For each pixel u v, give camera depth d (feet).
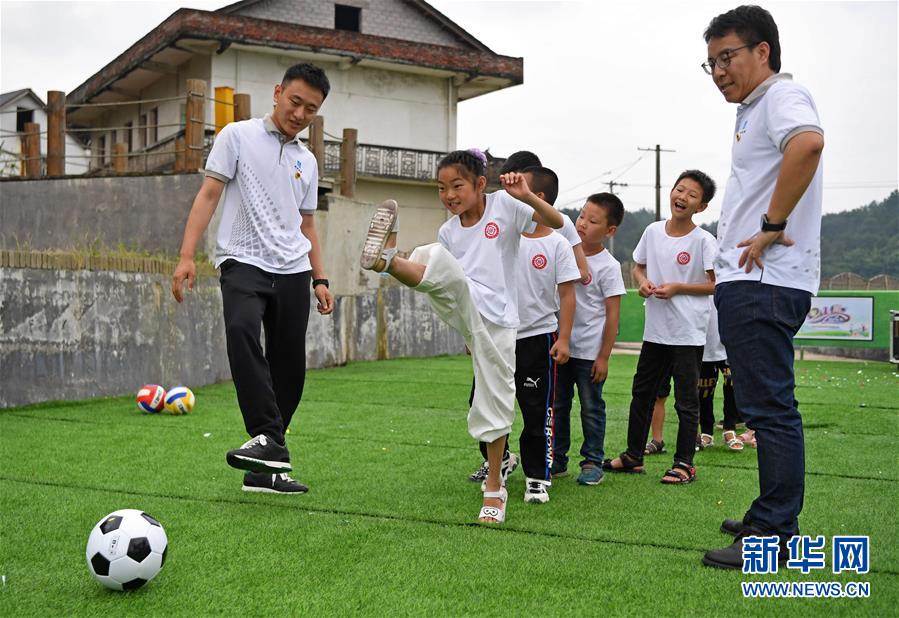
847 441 18.78
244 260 12.94
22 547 9.98
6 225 38.32
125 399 24.30
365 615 7.95
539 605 8.23
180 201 35.19
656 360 14.98
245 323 12.52
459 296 11.12
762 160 9.86
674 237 15.39
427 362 40.37
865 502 12.69
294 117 13.14
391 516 11.59
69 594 8.46
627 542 10.44
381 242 10.21
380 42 71.97
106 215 36.63
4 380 21.61
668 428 21.06
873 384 32.58
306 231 14.15
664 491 13.61
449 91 78.59
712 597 8.50
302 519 11.34
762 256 9.64
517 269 13.05
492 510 11.41
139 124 81.00
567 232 14.11
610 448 17.92
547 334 13.02
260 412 12.43
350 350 39.81
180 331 27.32
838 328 45.83
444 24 80.18
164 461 15.30
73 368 23.34
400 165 75.41
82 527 10.82
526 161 14.74
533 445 12.87
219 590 8.59
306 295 13.53
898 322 41.57
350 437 18.53
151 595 8.44
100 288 24.13
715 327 17.97
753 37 9.88
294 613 7.99
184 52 68.54
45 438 17.67
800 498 9.64
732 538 10.65
